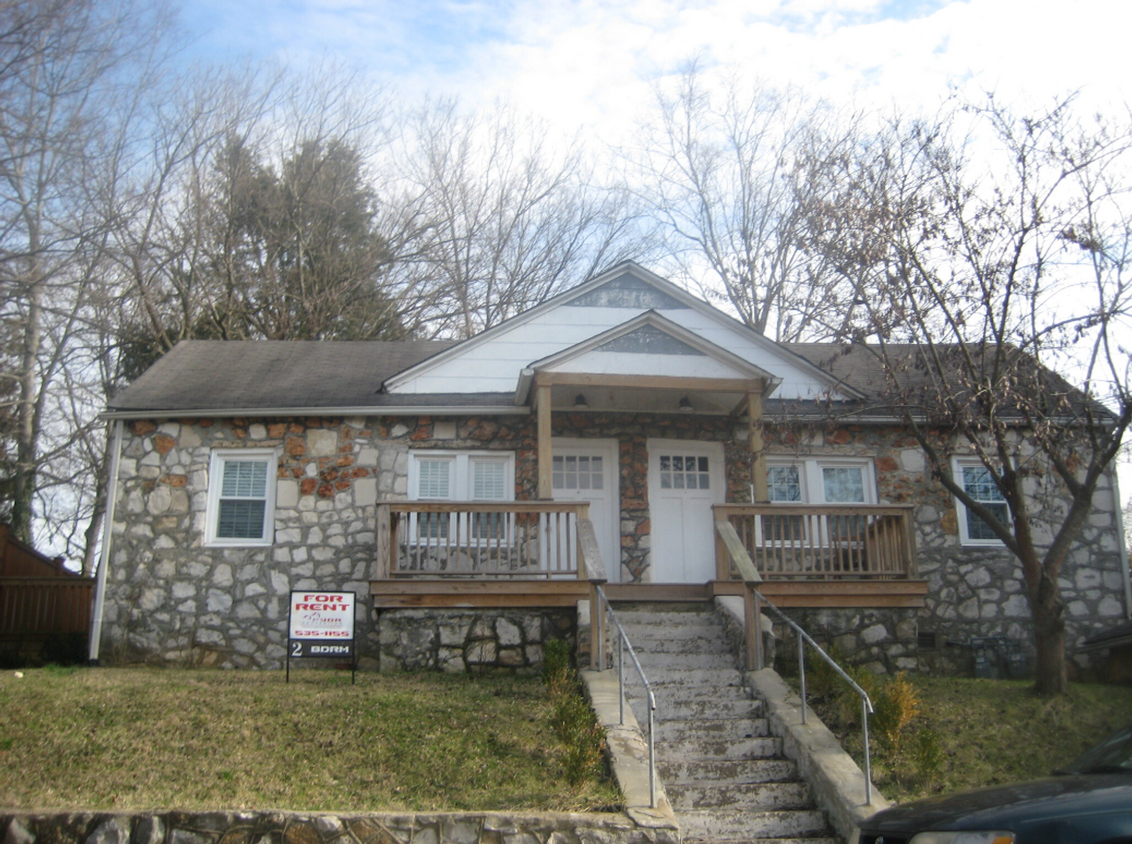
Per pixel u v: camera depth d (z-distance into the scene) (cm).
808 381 1483
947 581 1388
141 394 1412
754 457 1289
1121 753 624
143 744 845
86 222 1856
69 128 1711
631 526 1398
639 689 1000
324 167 2908
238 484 1370
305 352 1631
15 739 847
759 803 830
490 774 810
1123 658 1320
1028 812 503
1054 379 1100
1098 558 1399
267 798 757
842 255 1153
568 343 1474
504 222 3070
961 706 1032
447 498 1375
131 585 1320
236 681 1094
